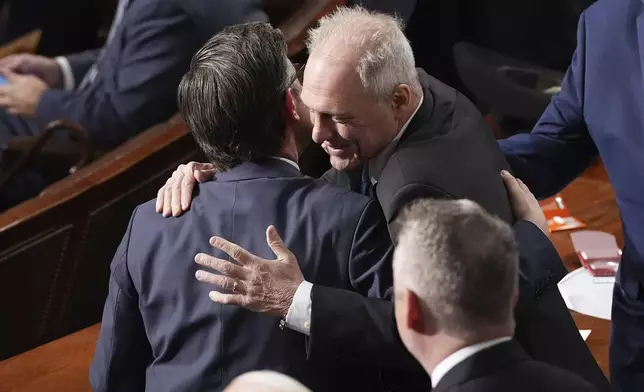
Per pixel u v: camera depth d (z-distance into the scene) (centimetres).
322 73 640
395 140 676
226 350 630
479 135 700
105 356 687
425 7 1630
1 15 1770
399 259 542
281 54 653
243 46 646
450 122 693
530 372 526
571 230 1120
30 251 1158
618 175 792
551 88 1471
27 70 1456
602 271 1010
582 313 959
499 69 1502
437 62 1691
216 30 1254
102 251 1209
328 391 639
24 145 1357
